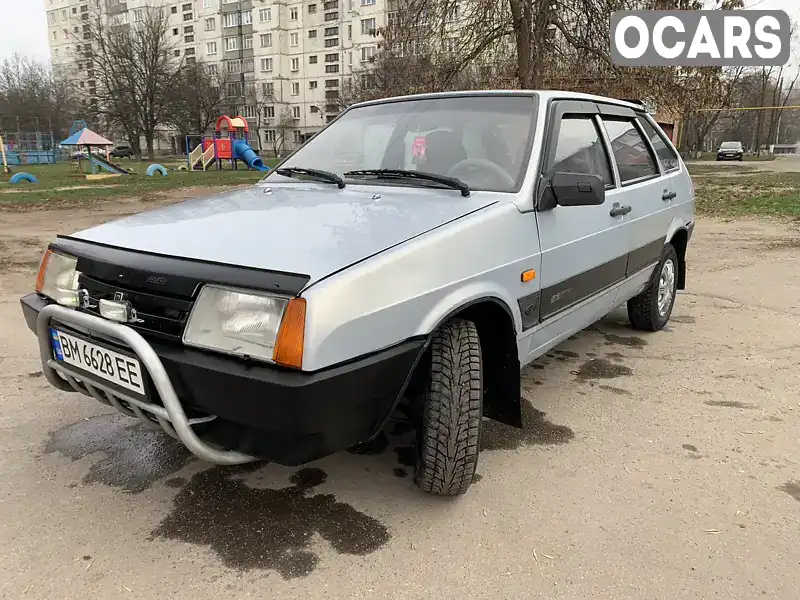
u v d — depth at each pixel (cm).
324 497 254
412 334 212
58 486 261
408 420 276
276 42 7412
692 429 320
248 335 190
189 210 268
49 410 333
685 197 477
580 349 444
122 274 214
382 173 298
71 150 4475
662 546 224
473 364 232
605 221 337
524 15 1417
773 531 234
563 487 263
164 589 200
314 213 247
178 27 8156
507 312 254
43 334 242
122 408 229
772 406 348
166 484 263
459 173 289
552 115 305
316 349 184
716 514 245
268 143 7700
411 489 261
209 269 201
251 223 237
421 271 216
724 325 503
